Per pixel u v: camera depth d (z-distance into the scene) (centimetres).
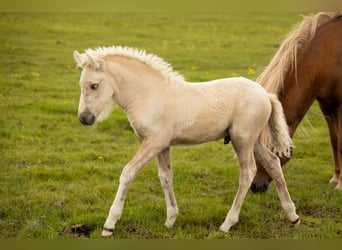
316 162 1170
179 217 821
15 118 1390
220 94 754
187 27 3206
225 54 2428
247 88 763
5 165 1055
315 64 913
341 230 792
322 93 945
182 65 2145
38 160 1096
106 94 730
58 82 1812
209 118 745
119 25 3155
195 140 760
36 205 859
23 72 1925
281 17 3584
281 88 896
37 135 1270
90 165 1070
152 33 2942
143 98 737
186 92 747
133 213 826
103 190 939
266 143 820
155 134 729
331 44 923
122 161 1114
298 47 917
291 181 1028
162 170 775
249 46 2648
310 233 773
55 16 3362
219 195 945
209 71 2042
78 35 2769
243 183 768
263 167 880
